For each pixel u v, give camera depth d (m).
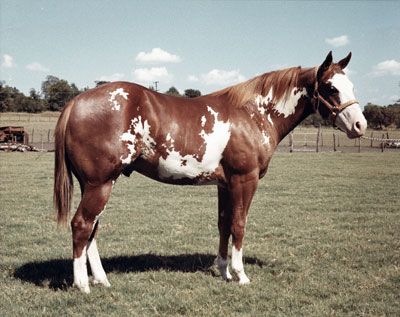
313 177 16.47
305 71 5.41
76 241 4.71
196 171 5.05
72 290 4.82
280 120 5.39
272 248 6.91
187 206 10.76
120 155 4.71
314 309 4.40
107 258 6.27
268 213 9.81
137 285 5.06
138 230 8.23
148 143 4.85
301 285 5.10
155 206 10.78
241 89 5.25
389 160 23.98
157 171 5.05
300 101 5.42
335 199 11.62
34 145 37.28
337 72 5.26
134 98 4.77
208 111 5.05
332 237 7.54
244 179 5.10
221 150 5.03
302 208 10.43
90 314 4.28
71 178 4.84
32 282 5.19
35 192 12.78
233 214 5.16
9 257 6.25
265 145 5.19
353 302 4.59
